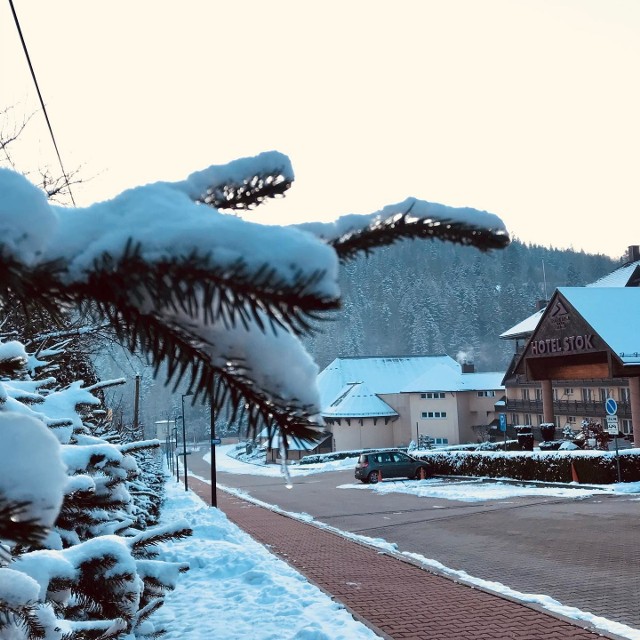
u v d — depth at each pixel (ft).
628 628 22.45
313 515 62.80
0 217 2.34
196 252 2.28
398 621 24.41
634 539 38.86
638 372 92.68
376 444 204.85
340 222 3.35
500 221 3.33
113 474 8.75
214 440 68.80
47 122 20.33
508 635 22.20
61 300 2.51
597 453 70.95
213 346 2.77
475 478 90.58
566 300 101.96
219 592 29.12
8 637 4.52
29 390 9.02
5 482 2.94
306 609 25.86
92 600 6.87
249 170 3.11
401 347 527.40
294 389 2.83
